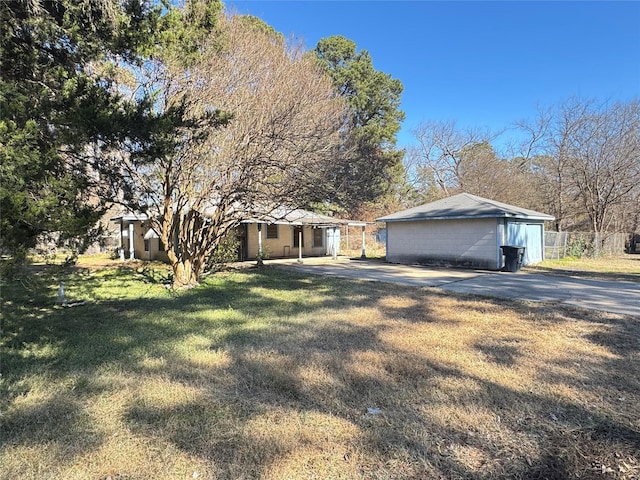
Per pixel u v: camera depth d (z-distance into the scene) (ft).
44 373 12.00
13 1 12.19
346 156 39.55
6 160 10.02
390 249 56.44
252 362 13.14
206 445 8.01
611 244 72.43
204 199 30.01
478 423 9.05
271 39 49.93
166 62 20.74
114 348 14.73
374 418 9.27
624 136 68.80
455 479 7.02
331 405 9.97
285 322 19.10
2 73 12.56
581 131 72.69
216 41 24.44
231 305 23.50
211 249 33.22
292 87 37.86
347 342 15.65
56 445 7.90
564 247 60.29
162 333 16.93
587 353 14.23
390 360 13.33
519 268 43.68
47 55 13.69
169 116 14.47
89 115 12.03
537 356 13.89
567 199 80.33
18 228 10.50
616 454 7.79
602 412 9.57
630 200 73.61
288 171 29.40
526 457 7.70
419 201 112.78
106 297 26.35
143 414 9.36
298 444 8.09
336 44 88.28
